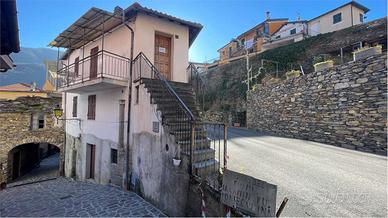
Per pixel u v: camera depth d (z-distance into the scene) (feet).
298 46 68.03
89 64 36.35
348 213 13.26
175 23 32.07
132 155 25.61
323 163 23.35
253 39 112.98
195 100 27.48
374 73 27.81
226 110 71.72
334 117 33.01
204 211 14.38
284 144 33.88
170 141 19.08
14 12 15.30
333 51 58.90
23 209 23.02
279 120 44.91
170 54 31.96
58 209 21.67
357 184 17.61
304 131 38.45
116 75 29.99
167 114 21.39
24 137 46.98
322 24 90.33
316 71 36.45
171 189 18.39
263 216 10.90
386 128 26.30
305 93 38.50
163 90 24.58
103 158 31.60
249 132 49.62
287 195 15.88
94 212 19.98
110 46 31.99
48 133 48.80
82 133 38.22
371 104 27.99
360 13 83.82
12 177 47.50
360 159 24.64
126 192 24.89
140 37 28.35
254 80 67.26
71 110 44.19
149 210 19.74
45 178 47.29
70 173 42.19
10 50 20.54
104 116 32.12
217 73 85.71
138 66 27.43
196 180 15.78
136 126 25.14
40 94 72.33
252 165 22.85
